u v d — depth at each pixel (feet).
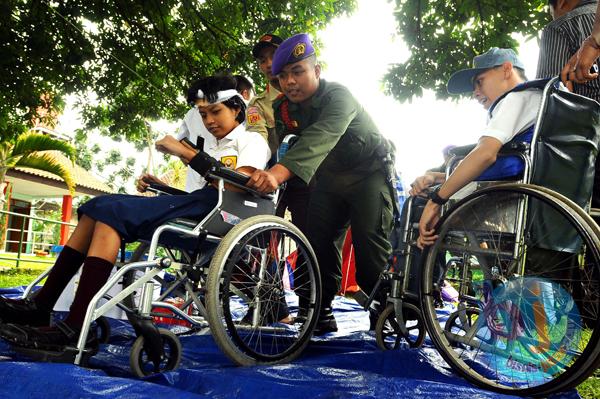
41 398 5.57
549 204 6.48
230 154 9.23
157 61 30.99
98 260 7.23
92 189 72.43
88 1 25.70
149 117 33.50
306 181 8.40
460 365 7.33
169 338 7.32
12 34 24.68
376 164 10.45
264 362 7.89
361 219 10.42
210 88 9.21
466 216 7.46
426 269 7.74
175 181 70.13
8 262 45.93
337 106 9.31
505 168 7.32
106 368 7.39
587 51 7.13
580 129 7.22
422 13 23.66
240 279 8.69
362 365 8.17
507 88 8.73
